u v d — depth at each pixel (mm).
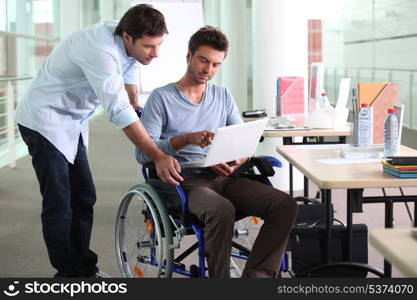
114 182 6238
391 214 2656
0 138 7457
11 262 3658
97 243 4035
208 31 2846
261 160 2865
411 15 7809
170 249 2549
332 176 2400
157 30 2688
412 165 2330
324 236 2900
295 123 4262
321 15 12367
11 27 8008
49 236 2965
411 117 7902
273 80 5750
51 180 2930
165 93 2898
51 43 10203
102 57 2684
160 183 2701
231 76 9211
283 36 5719
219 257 2453
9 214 4930
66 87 2895
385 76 8836
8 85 6977
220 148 2604
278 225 2562
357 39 10273
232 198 2729
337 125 4039
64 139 2955
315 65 4512
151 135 2834
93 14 13664
